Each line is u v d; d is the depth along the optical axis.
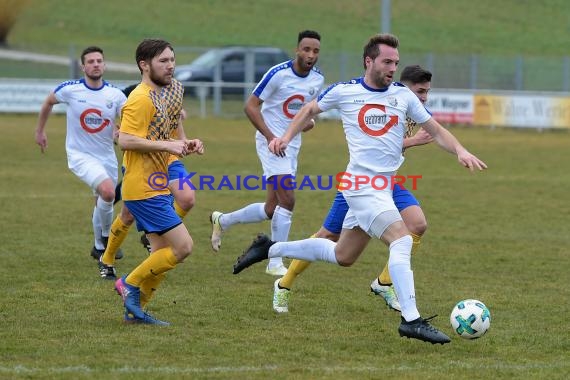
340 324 20.33
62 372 15.92
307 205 40.41
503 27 144.12
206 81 89.81
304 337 19.00
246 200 41.56
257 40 133.50
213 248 28.19
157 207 19.33
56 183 45.50
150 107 19.08
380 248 30.83
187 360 16.94
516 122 85.75
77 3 143.12
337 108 19.88
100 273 25.27
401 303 18.34
